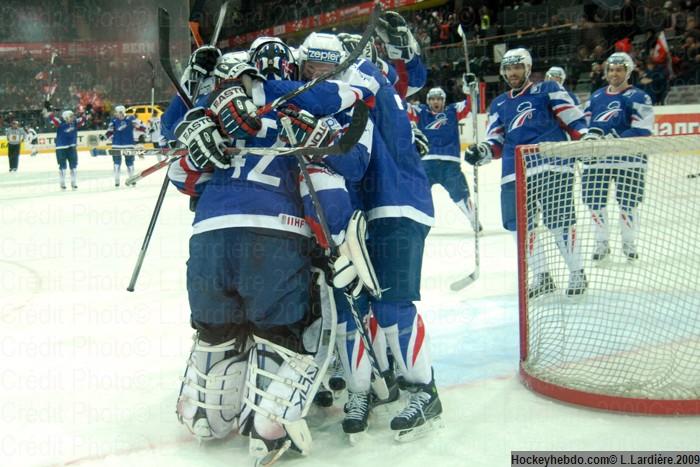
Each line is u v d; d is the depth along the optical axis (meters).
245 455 4.55
